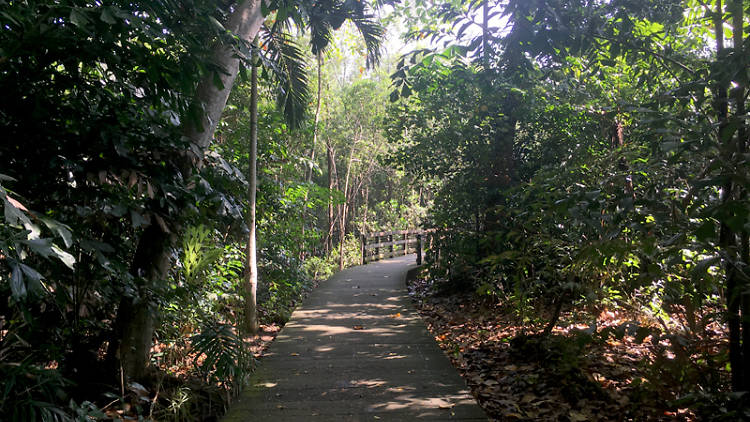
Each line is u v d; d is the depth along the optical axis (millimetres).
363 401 3438
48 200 2861
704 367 2832
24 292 1889
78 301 3150
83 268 3004
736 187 2508
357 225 15953
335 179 14773
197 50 2736
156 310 3342
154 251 3619
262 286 6738
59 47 2453
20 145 2648
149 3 2529
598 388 3396
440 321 6461
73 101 2854
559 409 3277
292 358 4465
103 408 3084
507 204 6457
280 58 6258
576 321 5023
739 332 2518
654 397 3125
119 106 3018
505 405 3447
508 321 5641
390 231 16312
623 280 3809
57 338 3123
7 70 2496
